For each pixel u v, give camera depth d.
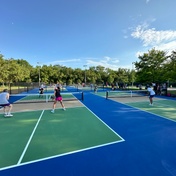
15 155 3.90
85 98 16.34
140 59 25.12
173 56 19.41
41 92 17.73
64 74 70.31
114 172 3.19
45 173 3.16
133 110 9.70
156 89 21.64
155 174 3.13
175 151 4.10
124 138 5.02
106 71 82.94
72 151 4.11
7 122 6.95
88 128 6.08
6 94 8.12
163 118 7.63
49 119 7.48
